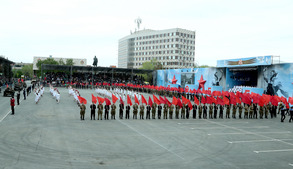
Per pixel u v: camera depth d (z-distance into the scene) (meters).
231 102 30.48
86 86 83.00
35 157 13.02
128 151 14.66
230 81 57.22
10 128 19.81
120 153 14.23
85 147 15.17
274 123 26.41
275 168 12.51
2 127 20.11
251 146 16.67
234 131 21.55
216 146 16.38
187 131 20.95
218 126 23.78
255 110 29.86
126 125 22.89
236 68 54.84
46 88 77.94
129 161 12.89
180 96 57.47
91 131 19.69
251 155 14.63
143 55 151.38
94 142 16.39
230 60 55.19
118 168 11.81
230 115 32.09
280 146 16.89
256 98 30.16
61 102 40.53
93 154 13.87
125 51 165.75
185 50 139.62
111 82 95.06
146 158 13.48
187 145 16.41
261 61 47.34
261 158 14.11
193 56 144.00
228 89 56.72
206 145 16.55
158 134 19.45
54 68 89.50
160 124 23.97
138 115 29.83
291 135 20.44
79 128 20.69
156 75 88.56
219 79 58.84
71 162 12.45
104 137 17.84
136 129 21.16
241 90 50.62
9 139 16.41
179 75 73.31
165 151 14.89
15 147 14.69
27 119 24.12
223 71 58.09
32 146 15.00
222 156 14.25
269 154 14.95
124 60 167.50
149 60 148.00
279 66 44.91
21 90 65.50
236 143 17.34
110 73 105.00
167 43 139.12
